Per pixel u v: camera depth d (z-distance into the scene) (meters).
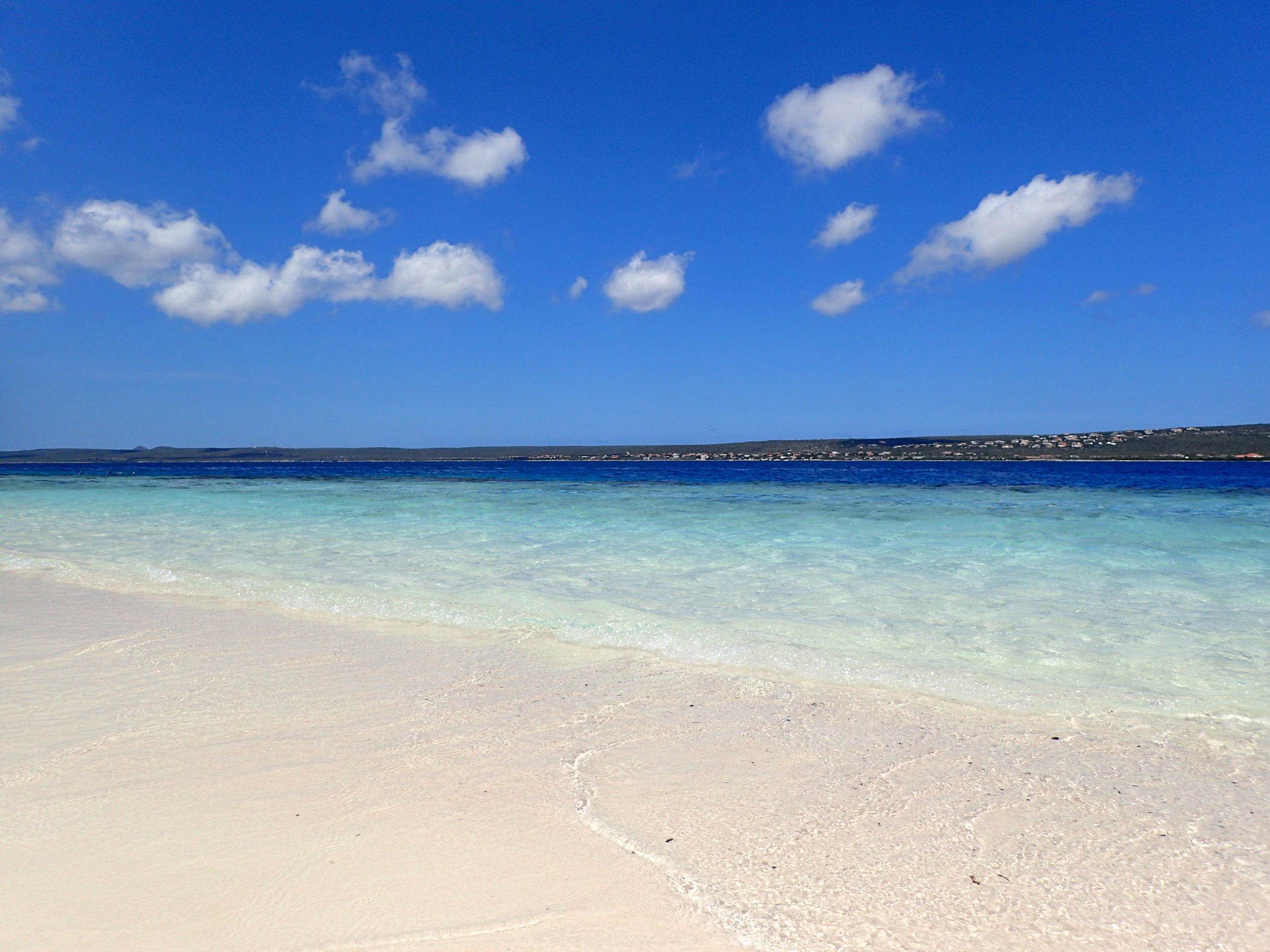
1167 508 13.87
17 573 7.87
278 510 14.51
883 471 46.78
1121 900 2.15
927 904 2.14
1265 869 2.29
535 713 3.73
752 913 2.10
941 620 5.46
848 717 3.66
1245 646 4.74
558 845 2.47
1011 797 2.80
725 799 2.81
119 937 1.98
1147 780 2.94
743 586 6.73
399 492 20.58
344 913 2.10
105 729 3.52
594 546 9.32
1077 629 5.19
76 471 54.53
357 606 6.09
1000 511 13.46
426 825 2.60
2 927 2.01
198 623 5.65
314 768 3.08
